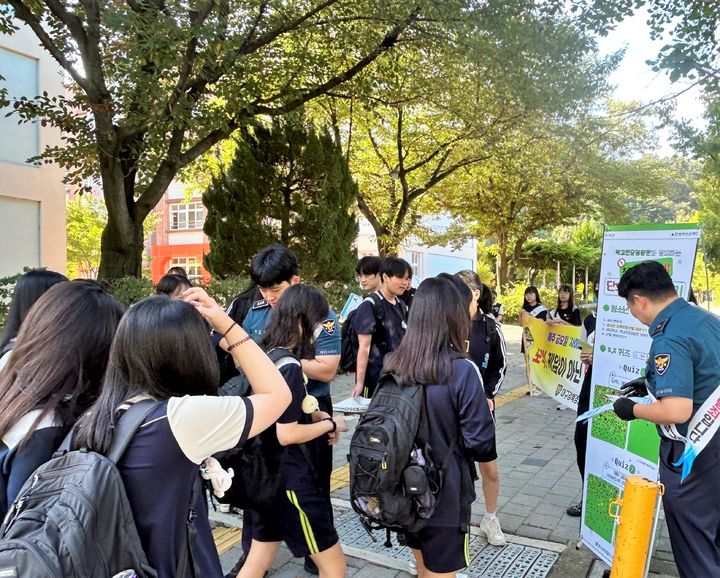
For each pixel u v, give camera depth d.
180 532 1.45
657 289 2.54
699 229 2.76
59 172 13.99
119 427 1.41
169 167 9.82
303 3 10.39
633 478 2.53
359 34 10.97
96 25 7.81
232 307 3.83
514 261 25.08
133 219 9.70
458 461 2.35
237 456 2.46
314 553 2.60
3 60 12.81
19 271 13.23
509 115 13.34
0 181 12.73
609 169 18.44
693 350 2.40
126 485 1.37
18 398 1.57
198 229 34.94
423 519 2.25
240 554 3.57
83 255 28.19
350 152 17.12
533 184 18.39
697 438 2.40
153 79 7.32
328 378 3.26
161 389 1.51
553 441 6.19
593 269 33.28
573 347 5.58
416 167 16.05
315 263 10.78
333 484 4.75
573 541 3.71
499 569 3.34
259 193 10.72
